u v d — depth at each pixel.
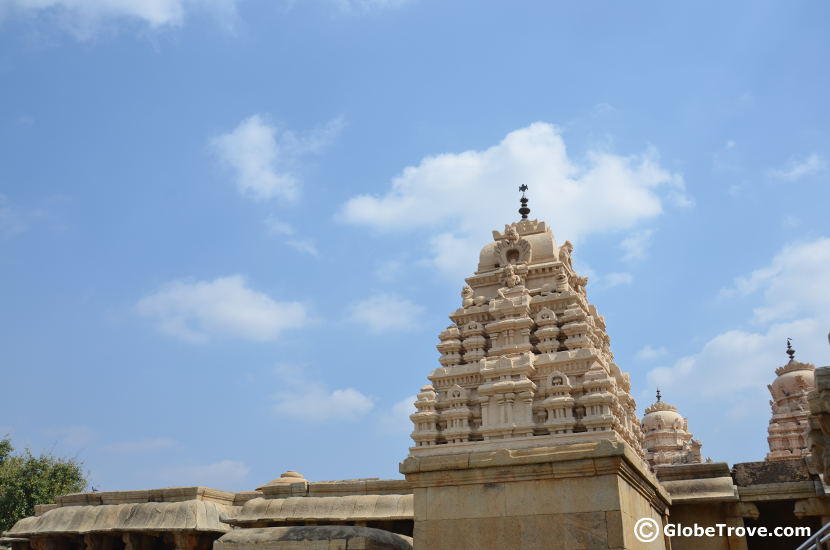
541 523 14.73
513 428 22.36
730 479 24.52
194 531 26.50
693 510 24.42
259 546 16.67
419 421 23.92
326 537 16.67
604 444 14.62
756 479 24.78
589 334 25.08
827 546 12.93
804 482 23.56
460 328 26.14
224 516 28.19
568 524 14.54
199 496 28.27
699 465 25.48
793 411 56.25
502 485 15.30
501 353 24.62
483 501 15.30
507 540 14.87
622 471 14.81
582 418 22.02
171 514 27.36
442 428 23.86
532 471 15.08
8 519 44.09
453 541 15.23
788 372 58.53
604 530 14.23
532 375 23.64
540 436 21.98
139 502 29.27
